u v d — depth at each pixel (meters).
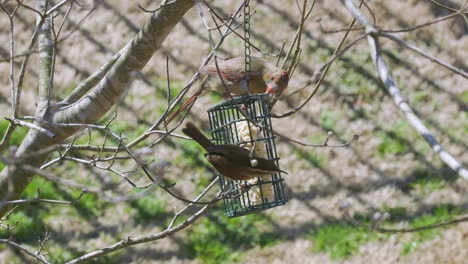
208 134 14.88
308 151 14.86
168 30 7.71
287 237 13.19
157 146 14.59
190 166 14.33
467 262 12.44
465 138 14.91
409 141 14.95
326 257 12.77
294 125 15.25
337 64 16.30
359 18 5.75
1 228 12.84
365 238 13.02
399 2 17.44
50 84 6.93
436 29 17.03
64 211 13.42
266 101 8.27
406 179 14.23
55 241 12.85
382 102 15.73
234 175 7.00
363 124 15.27
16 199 8.05
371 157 14.73
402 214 13.48
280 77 8.04
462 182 13.96
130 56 7.78
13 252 12.53
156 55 16.31
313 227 13.36
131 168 14.13
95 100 7.90
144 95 15.51
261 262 12.73
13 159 5.48
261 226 13.40
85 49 16.39
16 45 16.31
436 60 5.46
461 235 12.87
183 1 7.45
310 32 16.77
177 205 13.69
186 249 12.95
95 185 13.89
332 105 15.63
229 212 8.41
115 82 7.84
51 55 8.62
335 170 14.52
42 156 7.97
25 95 15.41
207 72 8.53
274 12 17.03
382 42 16.95
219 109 8.62
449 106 15.66
